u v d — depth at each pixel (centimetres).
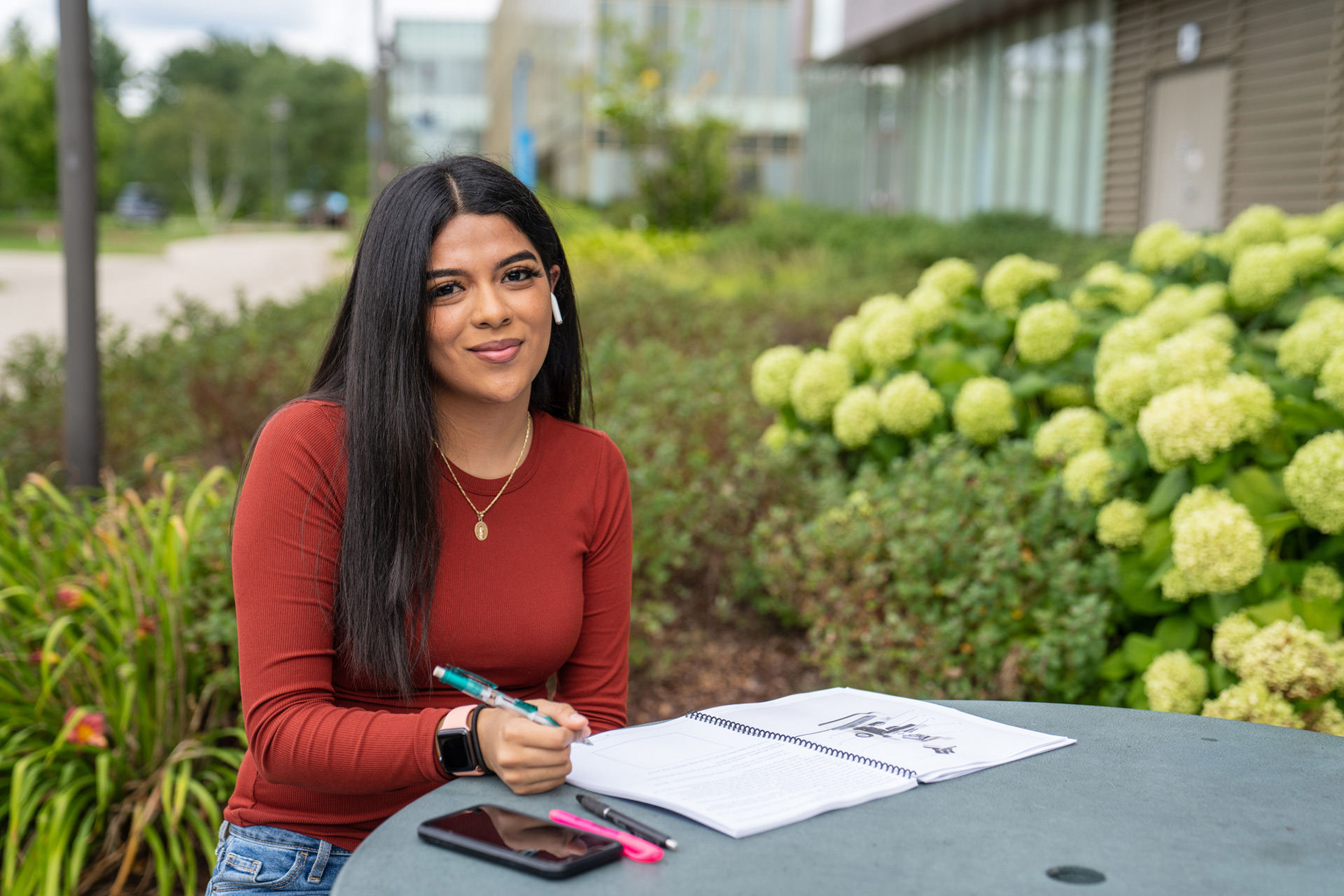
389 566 164
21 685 293
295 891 167
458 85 7625
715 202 2053
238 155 8919
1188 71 1290
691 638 418
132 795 286
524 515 179
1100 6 1457
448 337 167
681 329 821
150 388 579
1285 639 240
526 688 181
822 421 425
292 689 160
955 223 1517
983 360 392
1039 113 1617
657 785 141
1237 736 161
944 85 1909
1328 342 281
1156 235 435
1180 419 260
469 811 131
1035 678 286
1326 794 138
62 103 453
